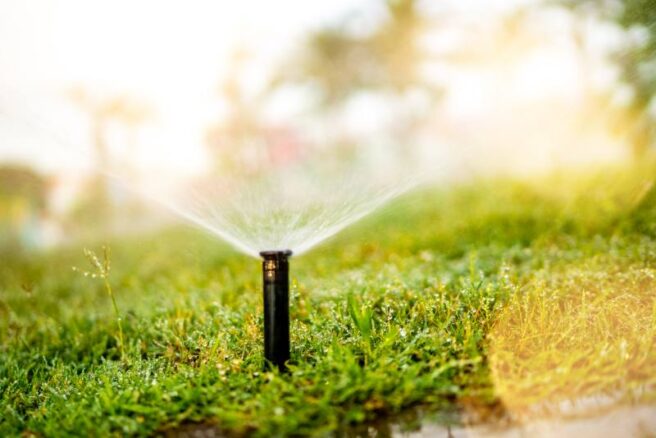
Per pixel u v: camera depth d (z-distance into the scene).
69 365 1.07
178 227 2.32
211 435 0.86
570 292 1.09
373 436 0.84
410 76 5.35
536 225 1.53
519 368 0.89
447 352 0.93
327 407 0.85
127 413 0.90
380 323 1.01
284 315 0.93
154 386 0.93
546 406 0.86
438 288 1.10
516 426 0.84
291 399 0.86
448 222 1.72
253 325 1.04
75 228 2.51
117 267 1.75
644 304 1.03
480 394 0.87
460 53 4.64
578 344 0.94
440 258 1.38
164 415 0.88
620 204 1.49
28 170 2.87
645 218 1.42
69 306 1.38
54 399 0.97
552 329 0.97
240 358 0.98
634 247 1.25
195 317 1.17
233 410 0.87
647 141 1.80
